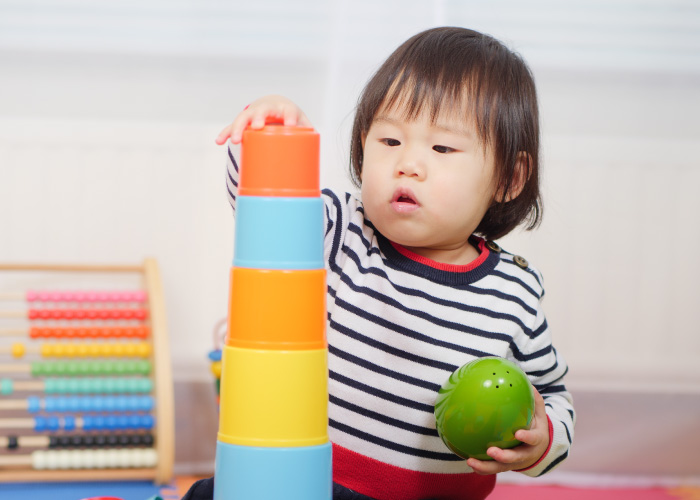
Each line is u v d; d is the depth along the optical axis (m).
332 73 2.16
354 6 2.15
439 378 1.04
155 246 2.09
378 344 1.04
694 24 2.21
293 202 0.76
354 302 1.05
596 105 2.22
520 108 1.06
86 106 2.12
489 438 0.90
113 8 2.11
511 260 1.13
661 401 2.12
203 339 2.09
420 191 0.99
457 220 1.01
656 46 2.21
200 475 1.97
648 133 2.24
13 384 1.87
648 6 2.20
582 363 2.13
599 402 2.11
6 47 2.08
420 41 1.06
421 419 1.04
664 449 2.07
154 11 2.12
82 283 2.12
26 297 1.94
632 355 2.16
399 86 1.01
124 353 1.93
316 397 0.76
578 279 2.15
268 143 0.77
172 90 2.14
